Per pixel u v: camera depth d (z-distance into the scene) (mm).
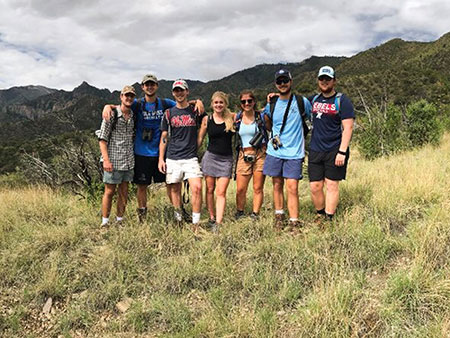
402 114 12172
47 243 4488
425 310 2779
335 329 2672
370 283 3266
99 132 4777
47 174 9547
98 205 6176
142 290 3672
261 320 2943
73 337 3172
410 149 11266
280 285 3393
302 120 4488
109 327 3246
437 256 3338
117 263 4012
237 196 5164
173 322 3146
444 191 4828
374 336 2668
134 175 5137
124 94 4688
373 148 11555
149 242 4434
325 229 4203
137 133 5051
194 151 4930
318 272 3486
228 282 3545
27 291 3664
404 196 4766
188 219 5355
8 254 4293
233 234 4383
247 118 4922
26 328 3301
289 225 4551
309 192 6531
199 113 4871
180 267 3850
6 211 6000
